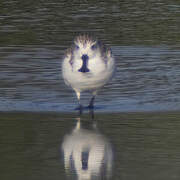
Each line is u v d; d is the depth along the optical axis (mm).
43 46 21344
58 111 14328
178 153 11141
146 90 16219
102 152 11227
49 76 17750
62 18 25578
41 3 28672
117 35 22828
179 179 9766
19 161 10664
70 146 11516
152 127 12859
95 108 14672
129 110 14414
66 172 10156
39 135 12234
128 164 10570
